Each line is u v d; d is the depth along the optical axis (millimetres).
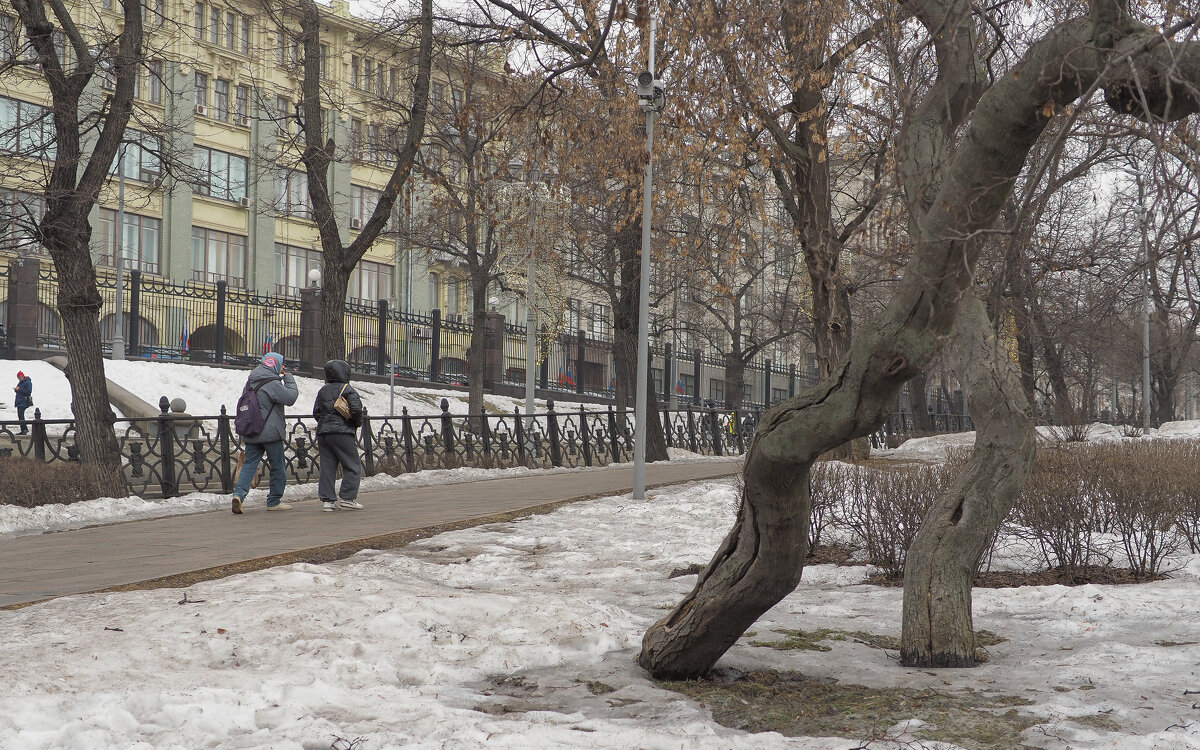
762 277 42156
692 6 13617
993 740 3596
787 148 16281
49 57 14633
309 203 49031
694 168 15531
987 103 3895
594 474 19094
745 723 3979
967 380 5469
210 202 45000
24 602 6230
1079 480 8500
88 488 13320
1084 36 3770
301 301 38062
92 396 14094
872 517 8445
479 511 11844
